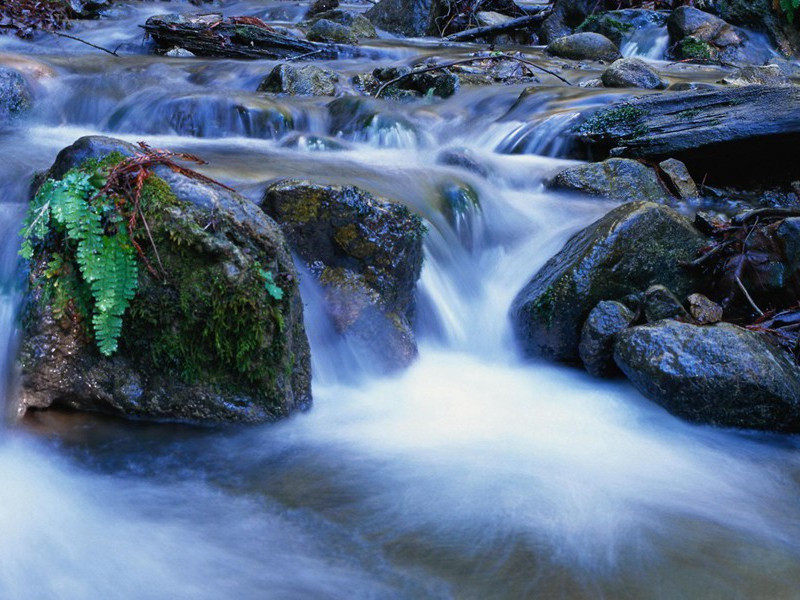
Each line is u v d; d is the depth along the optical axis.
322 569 3.33
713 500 4.00
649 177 7.27
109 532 3.53
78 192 4.00
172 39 12.94
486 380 5.36
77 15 15.07
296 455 4.21
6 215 4.80
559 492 3.99
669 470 4.28
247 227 4.17
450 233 6.29
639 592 3.25
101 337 4.01
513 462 4.27
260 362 4.24
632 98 8.45
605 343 5.14
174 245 4.06
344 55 13.69
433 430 4.60
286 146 8.19
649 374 4.71
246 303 4.11
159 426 4.34
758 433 4.65
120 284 4.00
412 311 5.44
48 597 3.12
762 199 7.36
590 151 8.15
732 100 7.81
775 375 4.57
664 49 16.05
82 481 3.89
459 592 3.20
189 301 4.11
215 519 3.65
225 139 8.62
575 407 4.99
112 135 8.63
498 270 6.35
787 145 7.20
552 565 3.40
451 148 7.82
